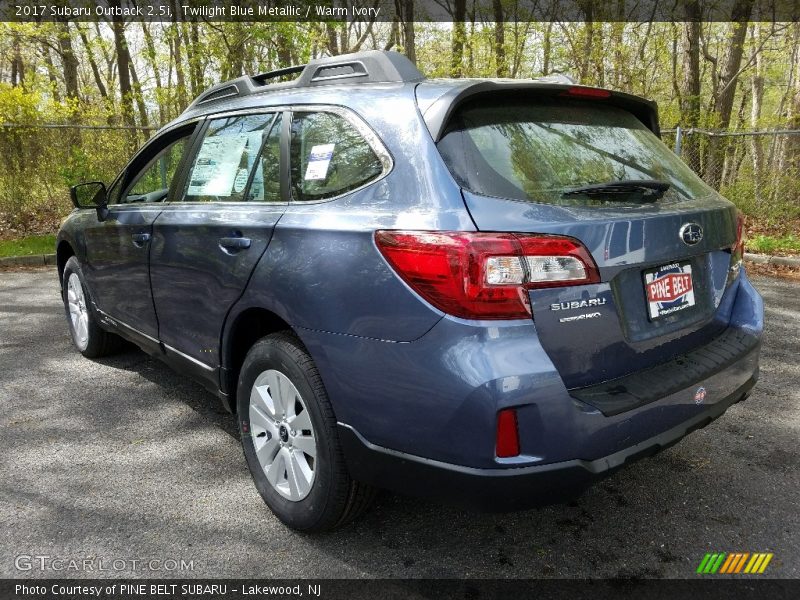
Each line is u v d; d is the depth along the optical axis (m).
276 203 2.60
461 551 2.40
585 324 1.97
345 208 2.26
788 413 3.64
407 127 2.20
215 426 3.55
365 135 2.32
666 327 2.26
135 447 3.29
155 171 3.65
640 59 13.43
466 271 1.86
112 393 4.04
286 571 2.29
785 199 9.64
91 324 4.48
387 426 2.05
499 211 1.93
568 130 2.36
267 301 2.45
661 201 2.31
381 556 2.38
